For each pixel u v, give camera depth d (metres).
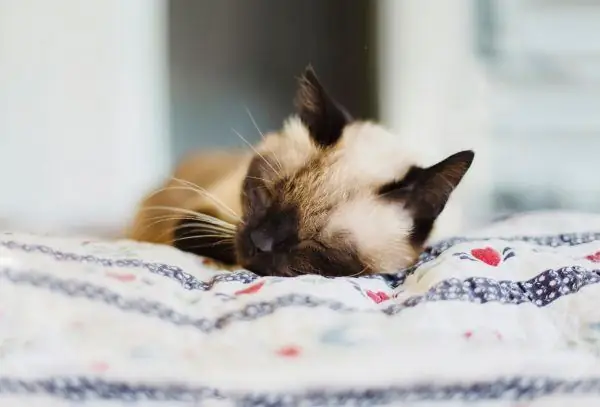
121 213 1.28
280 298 0.58
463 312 0.59
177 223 0.82
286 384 0.53
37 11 1.26
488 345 0.55
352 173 0.78
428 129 1.47
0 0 1.25
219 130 1.54
